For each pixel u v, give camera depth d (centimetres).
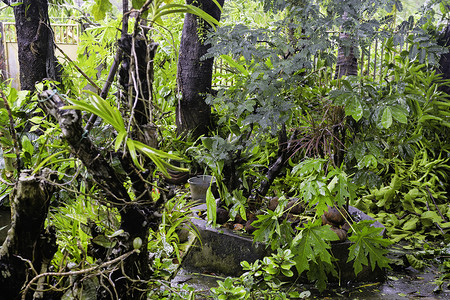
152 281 200
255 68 291
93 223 200
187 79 446
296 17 293
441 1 350
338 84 333
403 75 419
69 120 148
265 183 318
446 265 308
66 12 705
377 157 282
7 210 289
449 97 481
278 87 288
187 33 443
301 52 280
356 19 280
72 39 698
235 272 291
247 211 315
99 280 182
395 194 406
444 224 372
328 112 300
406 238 365
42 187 152
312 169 259
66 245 220
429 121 434
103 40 530
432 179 430
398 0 279
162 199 179
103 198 176
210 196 289
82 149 155
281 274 281
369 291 279
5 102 160
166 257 254
